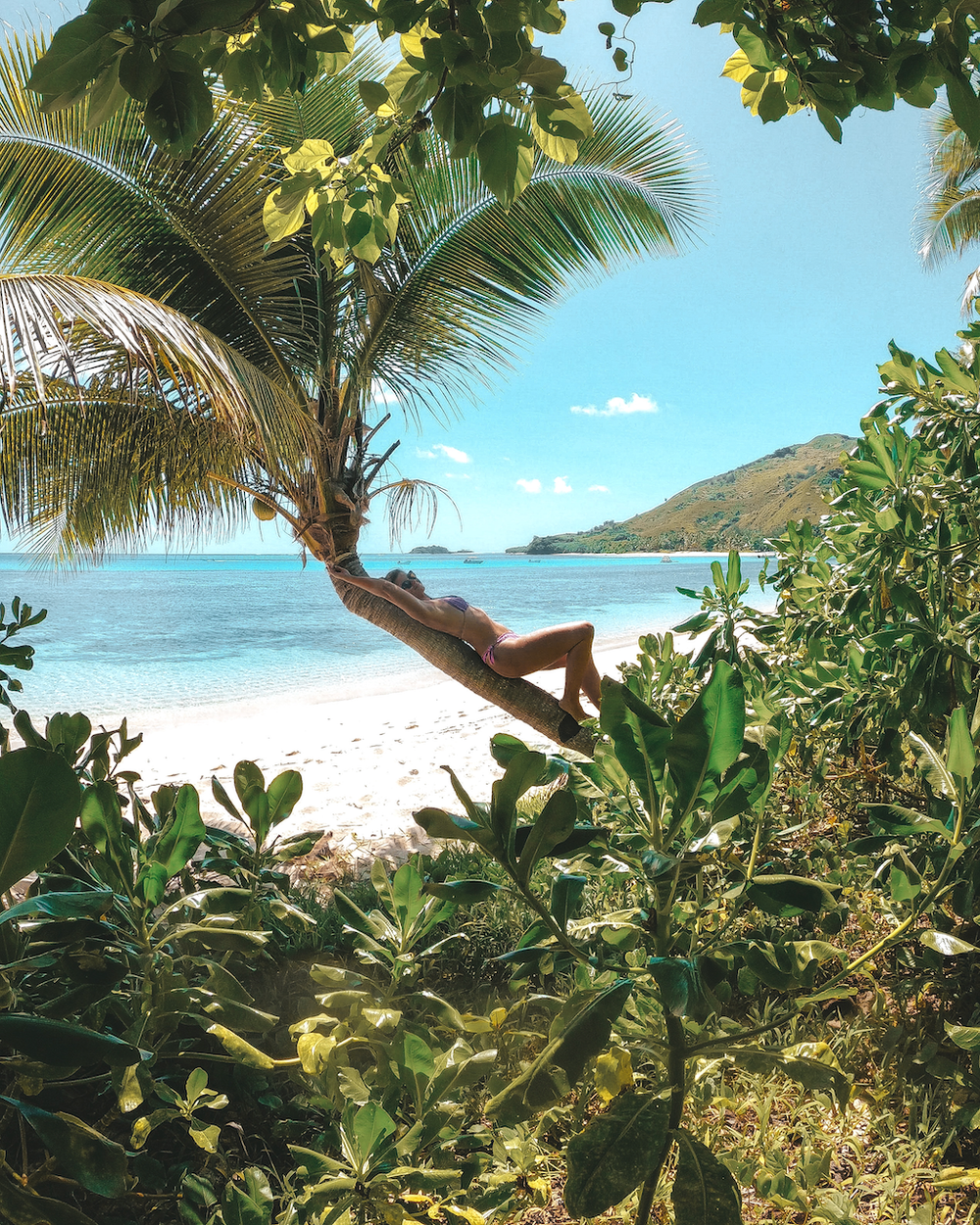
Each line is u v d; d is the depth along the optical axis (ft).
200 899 5.46
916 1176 6.35
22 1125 5.30
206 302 17.06
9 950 4.58
